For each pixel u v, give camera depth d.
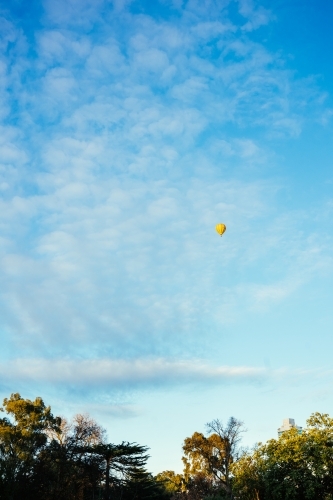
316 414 52.34
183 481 101.00
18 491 51.84
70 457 60.38
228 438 73.06
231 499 65.19
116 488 64.00
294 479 49.09
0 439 58.91
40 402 67.25
